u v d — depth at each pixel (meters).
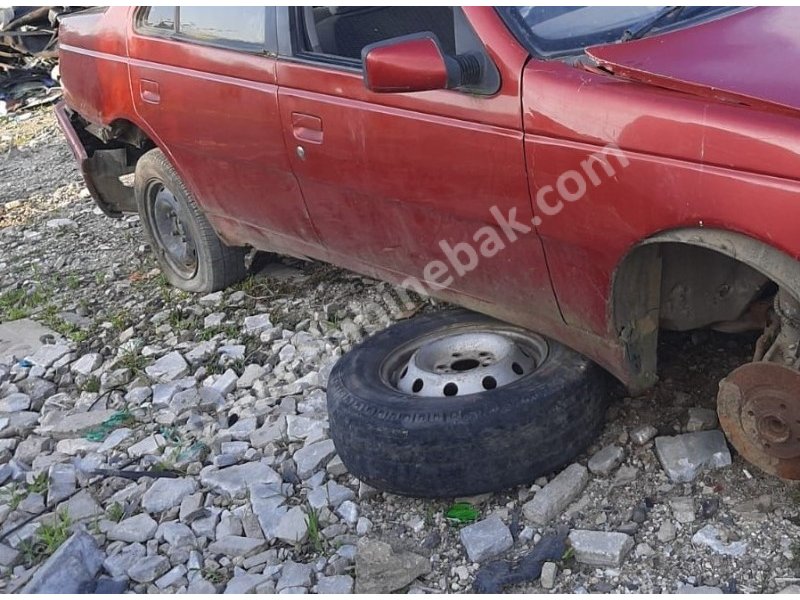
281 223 4.31
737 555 2.83
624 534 2.95
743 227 2.51
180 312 5.23
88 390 4.58
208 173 4.58
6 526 3.61
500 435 3.11
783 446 2.84
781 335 2.84
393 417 3.18
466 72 2.98
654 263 2.98
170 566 3.25
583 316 3.12
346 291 5.11
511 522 3.15
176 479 3.71
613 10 3.24
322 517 3.32
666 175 2.62
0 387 4.75
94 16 5.29
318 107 3.63
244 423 4.02
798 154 2.39
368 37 3.93
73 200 8.07
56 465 3.91
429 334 3.74
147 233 5.58
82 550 3.24
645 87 2.72
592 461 3.31
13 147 10.38
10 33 12.89
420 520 3.22
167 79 4.50
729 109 2.53
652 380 3.20
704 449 3.22
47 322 5.47
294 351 4.59
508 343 3.55
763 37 2.89
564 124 2.83
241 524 3.38
